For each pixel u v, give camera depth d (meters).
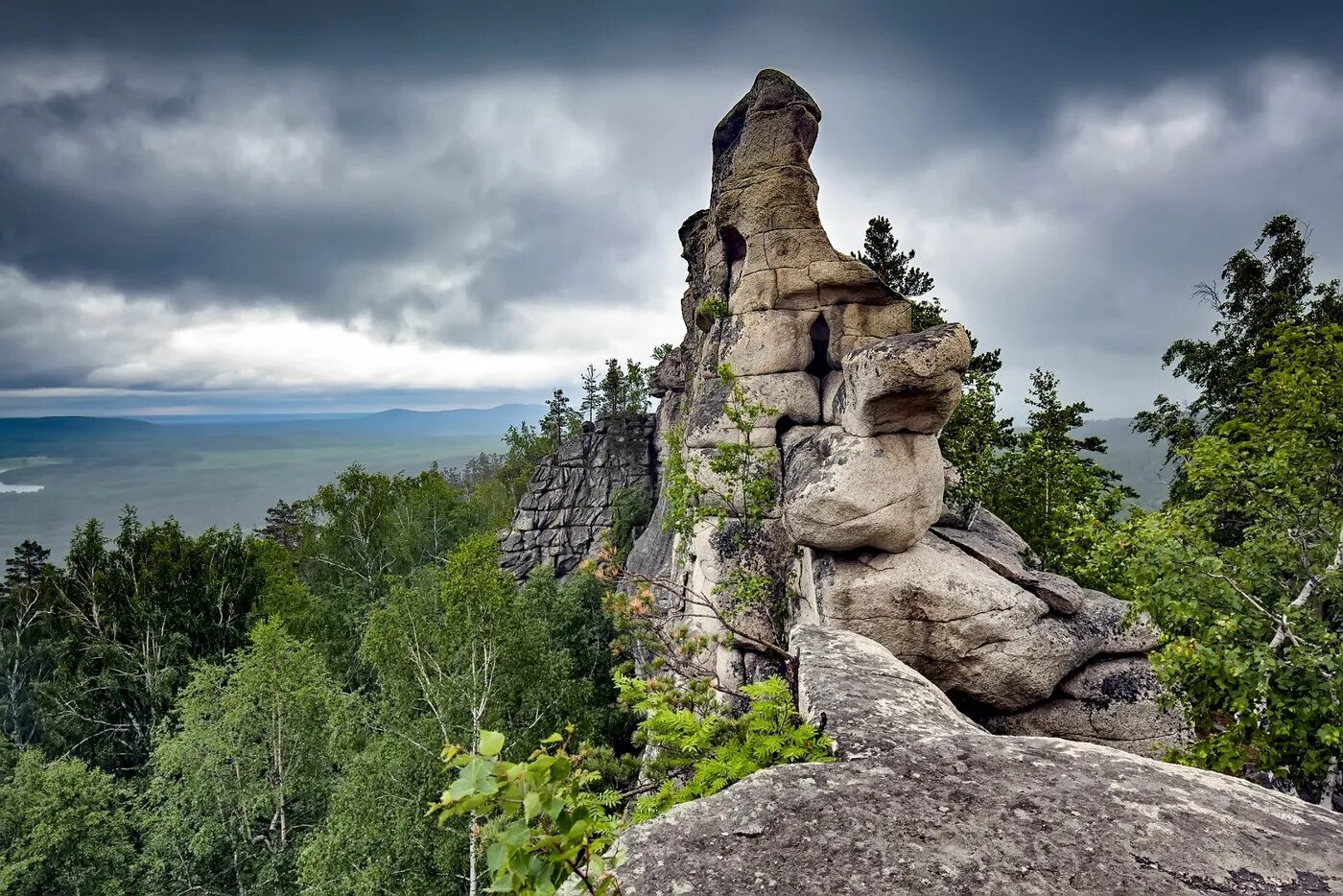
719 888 2.53
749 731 4.95
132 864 19.64
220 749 20.42
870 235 32.56
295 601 32.88
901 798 3.07
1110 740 10.12
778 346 16.06
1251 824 2.78
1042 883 2.46
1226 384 22.66
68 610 30.88
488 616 19.17
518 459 81.62
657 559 32.22
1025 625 10.25
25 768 19.64
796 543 11.62
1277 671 7.42
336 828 16.78
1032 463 17.58
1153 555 8.44
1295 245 22.61
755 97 18.55
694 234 31.05
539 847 1.70
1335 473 8.88
